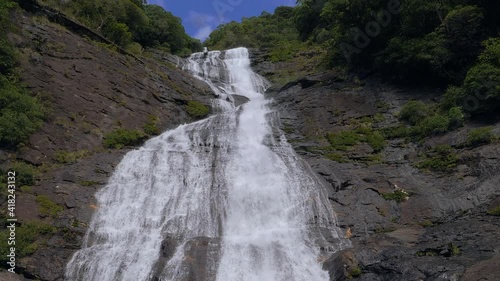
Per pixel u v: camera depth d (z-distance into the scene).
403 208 15.72
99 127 20.30
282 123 23.52
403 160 18.59
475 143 17.22
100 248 14.14
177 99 25.06
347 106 23.94
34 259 13.49
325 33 35.88
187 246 13.83
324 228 15.24
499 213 13.79
